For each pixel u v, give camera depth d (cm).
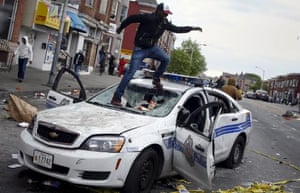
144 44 757
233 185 795
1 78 1841
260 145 1359
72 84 2284
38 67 2783
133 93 734
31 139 593
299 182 897
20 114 1051
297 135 1886
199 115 731
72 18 3116
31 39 2703
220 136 812
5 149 789
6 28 2258
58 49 1972
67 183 619
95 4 3650
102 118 614
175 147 650
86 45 3812
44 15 2553
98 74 3906
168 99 704
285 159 1167
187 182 733
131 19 766
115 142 564
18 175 645
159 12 767
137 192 591
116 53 5097
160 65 782
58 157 557
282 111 4094
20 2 2309
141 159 584
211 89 813
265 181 866
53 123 582
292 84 11569
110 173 559
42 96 1664
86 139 562
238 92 1384
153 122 628
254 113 2988
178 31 789
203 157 621
